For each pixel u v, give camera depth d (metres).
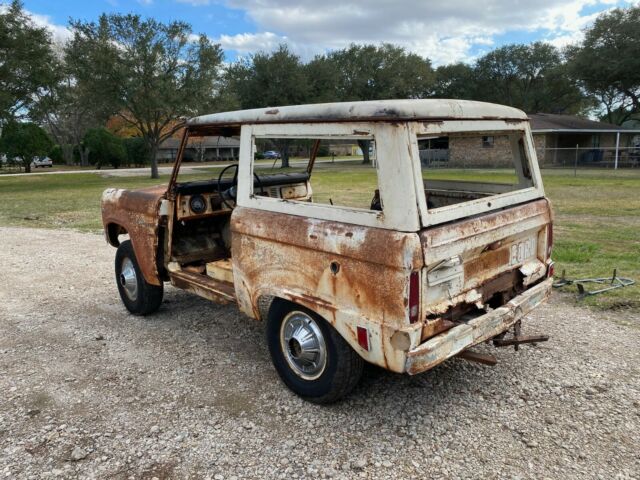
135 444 3.20
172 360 4.39
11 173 44.06
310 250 3.24
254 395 3.76
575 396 3.61
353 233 2.97
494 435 3.19
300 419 3.42
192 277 4.63
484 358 3.28
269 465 2.96
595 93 44.94
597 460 2.92
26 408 3.66
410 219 2.76
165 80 31.03
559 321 4.97
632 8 38.72
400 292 2.78
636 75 38.84
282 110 3.42
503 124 3.51
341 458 3.00
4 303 6.15
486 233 3.20
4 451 3.15
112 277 7.26
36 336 5.04
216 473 2.91
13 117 29.47
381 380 3.91
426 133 2.86
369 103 2.89
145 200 4.95
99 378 4.10
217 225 5.50
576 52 42.66
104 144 51.00
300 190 5.08
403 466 2.92
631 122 65.31
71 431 3.35
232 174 5.46
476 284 3.28
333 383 3.36
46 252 9.16
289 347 3.66
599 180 21.80
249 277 3.77
